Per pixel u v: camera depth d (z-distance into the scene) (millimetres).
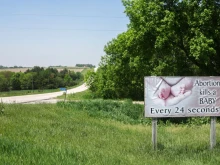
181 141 11812
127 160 7863
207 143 10977
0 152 6652
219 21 24562
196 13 24281
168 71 29297
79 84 152625
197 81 10477
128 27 28703
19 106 18812
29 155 6582
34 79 116875
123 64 57219
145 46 27969
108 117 23469
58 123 13914
